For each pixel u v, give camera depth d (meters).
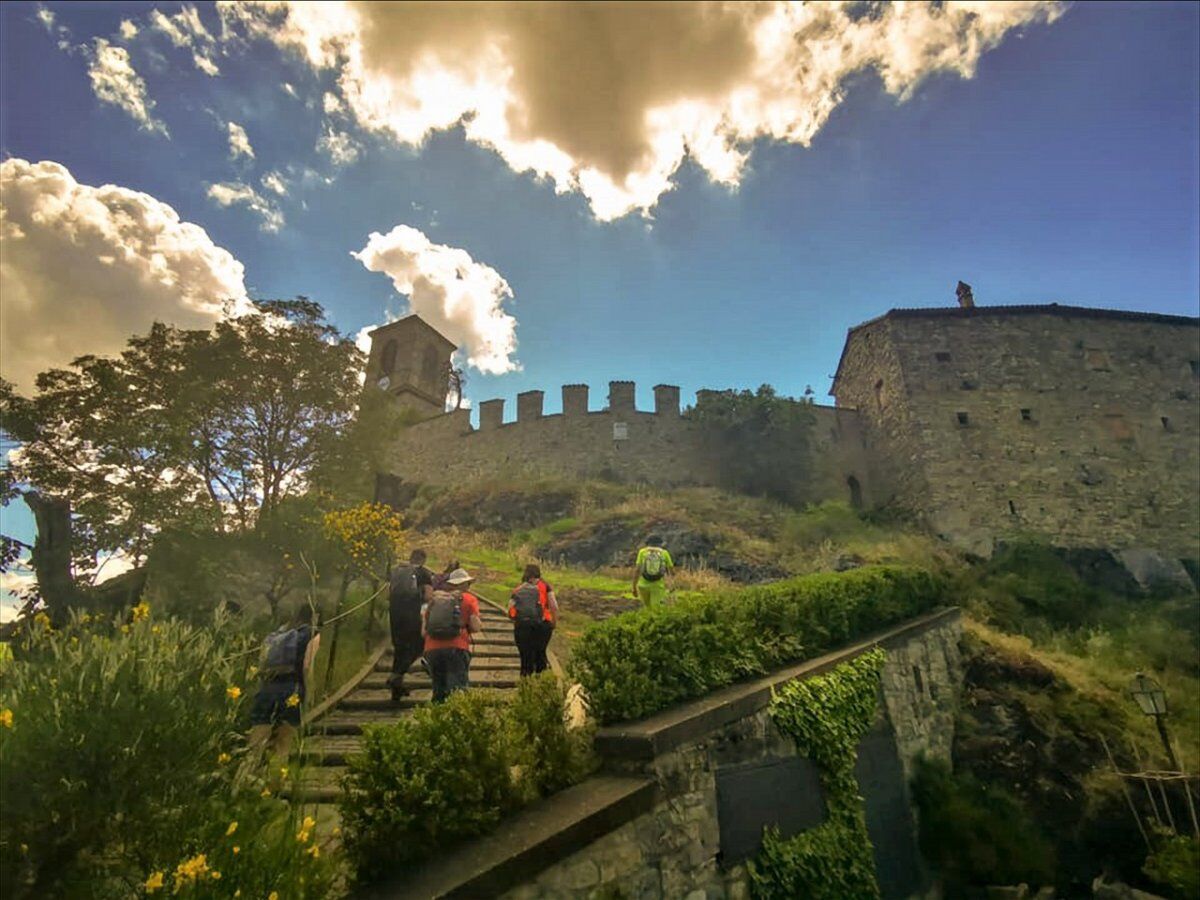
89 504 8.58
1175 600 18.36
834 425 27.77
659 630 5.61
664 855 4.34
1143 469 22.89
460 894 3.07
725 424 27.14
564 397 28.77
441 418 31.70
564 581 13.98
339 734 5.64
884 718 8.05
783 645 6.86
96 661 3.04
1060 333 25.36
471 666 7.60
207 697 3.27
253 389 11.21
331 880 3.03
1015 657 10.92
